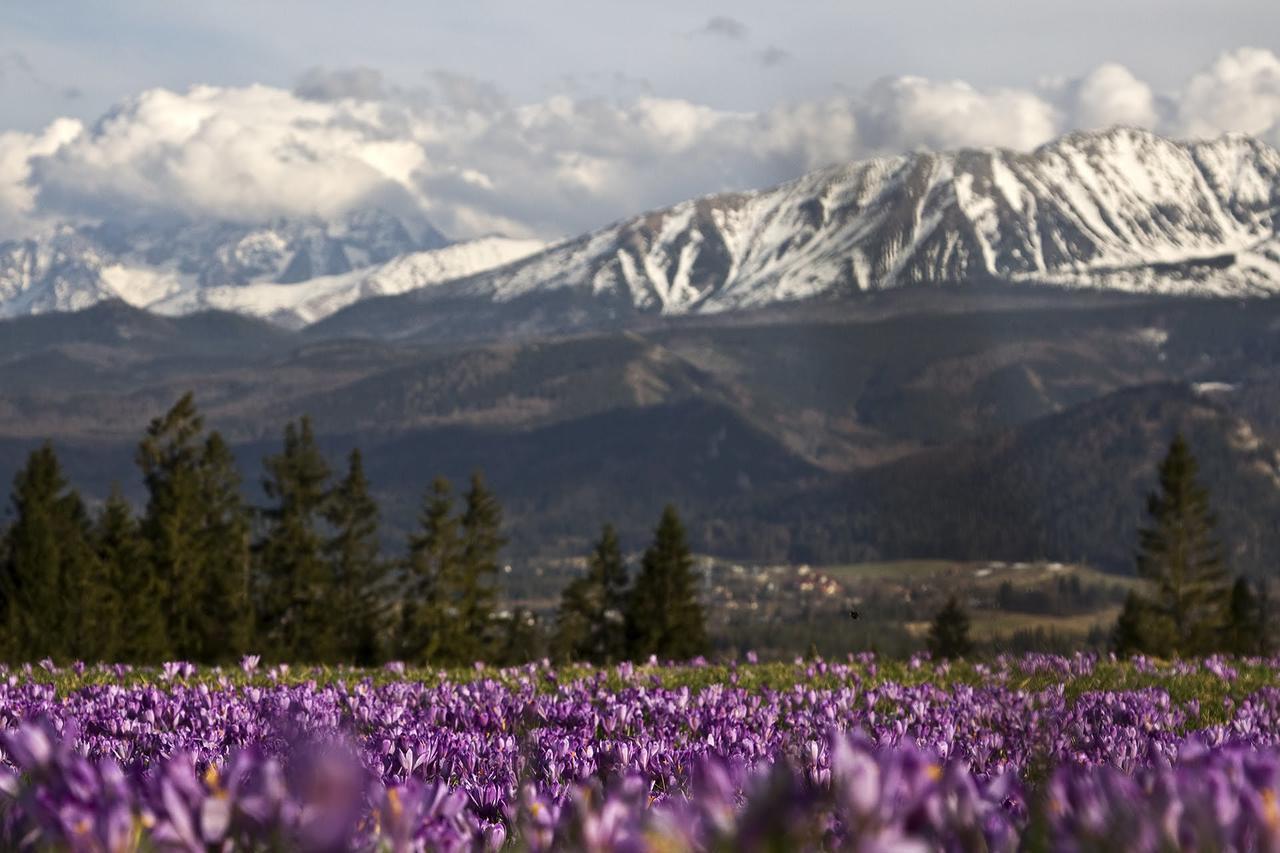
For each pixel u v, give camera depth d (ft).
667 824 33.32
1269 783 32.76
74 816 32.48
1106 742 93.04
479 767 75.36
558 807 44.83
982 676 200.13
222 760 77.51
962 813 37.01
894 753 31.09
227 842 33.37
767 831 31.83
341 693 141.18
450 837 38.78
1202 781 33.88
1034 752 87.76
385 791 38.75
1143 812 33.30
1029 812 46.37
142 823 34.24
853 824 30.60
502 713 117.60
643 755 73.26
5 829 35.76
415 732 91.56
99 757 77.66
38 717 100.32
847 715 125.08
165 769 34.65
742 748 92.63
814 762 57.21
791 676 201.46
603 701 135.03
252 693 131.54
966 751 90.63
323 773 35.19
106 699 117.80
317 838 33.76
